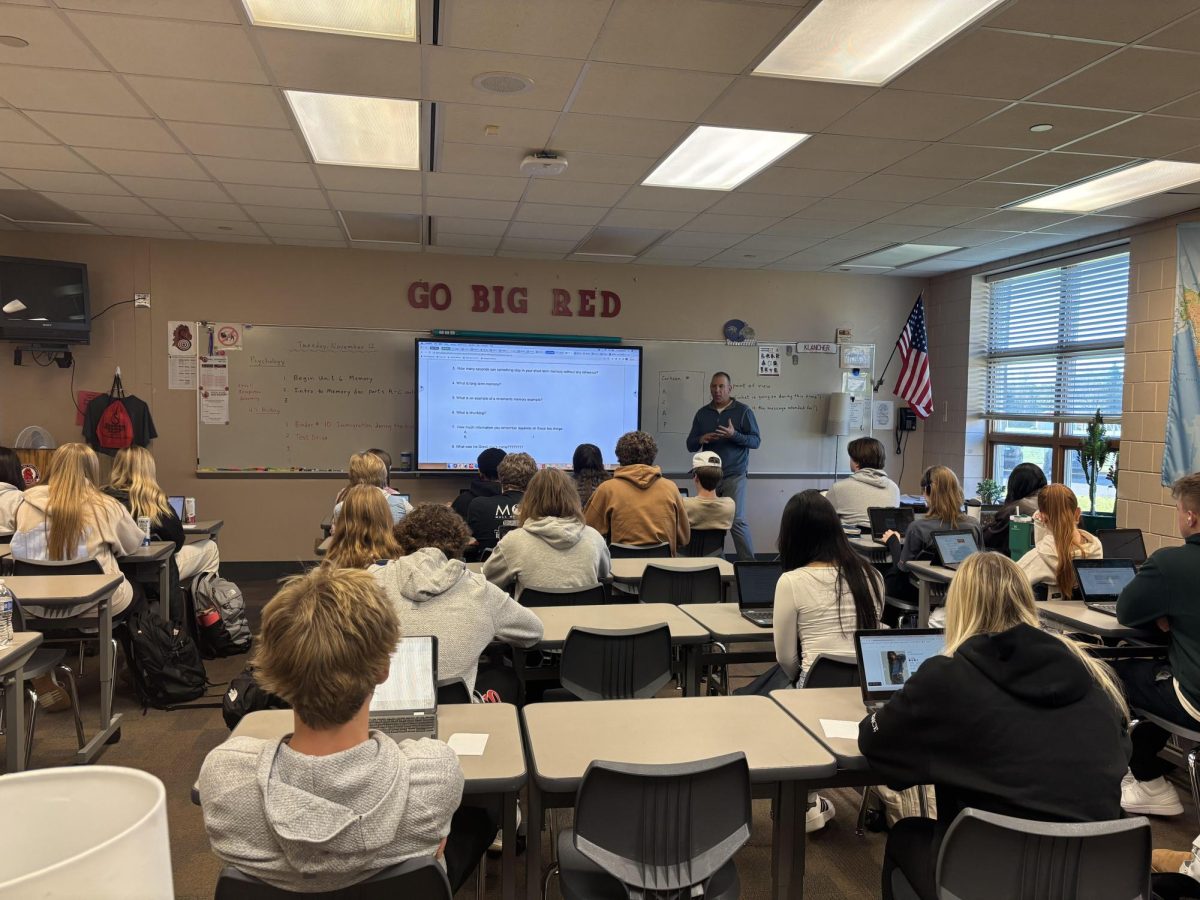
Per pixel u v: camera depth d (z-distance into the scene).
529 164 4.21
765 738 1.87
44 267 5.91
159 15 2.72
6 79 3.26
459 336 6.88
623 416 7.27
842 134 3.84
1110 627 2.98
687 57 3.01
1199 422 5.12
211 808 1.16
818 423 7.74
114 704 3.85
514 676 2.79
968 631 1.72
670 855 1.56
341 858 1.13
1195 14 2.62
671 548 4.35
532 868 1.77
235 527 6.66
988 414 7.36
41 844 0.54
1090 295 6.26
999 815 1.42
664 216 5.50
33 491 3.71
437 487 6.96
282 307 6.64
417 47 2.95
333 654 1.14
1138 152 4.05
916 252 6.66
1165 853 1.96
